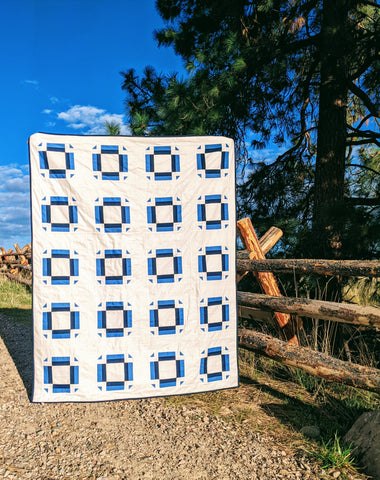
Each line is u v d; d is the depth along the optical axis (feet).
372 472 8.68
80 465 8.90
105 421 11.30
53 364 12.77
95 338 12.96
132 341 13.12
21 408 12.01
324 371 11.76
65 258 12.90
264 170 27.66
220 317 13.71
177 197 13.48
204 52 22.77
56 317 12.82
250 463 9.13
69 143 12.97
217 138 13.69
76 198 12.98
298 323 16.01
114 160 13.19
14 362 16.71
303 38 23.48
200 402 12.73
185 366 13.38
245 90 23.72
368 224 16.93
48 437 10.21
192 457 9.36
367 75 21.84
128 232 13.20
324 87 22.18
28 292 39.14
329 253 19.89
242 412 11.90
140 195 13.32
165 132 24.00
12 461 8.95
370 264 11.73
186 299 13.46
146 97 26.91
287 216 26.63
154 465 8.98
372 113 22.26
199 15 23.53
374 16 21.76
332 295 19.45
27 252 49.90
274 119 27.99
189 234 13.51
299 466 9.05
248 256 16.34
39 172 12.79
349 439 9.75
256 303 14.83
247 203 27.48
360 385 10.80
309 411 11.97
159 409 12.18
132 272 13.19
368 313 10.98
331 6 20.35
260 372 15.33
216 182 13.71
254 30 22.16
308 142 28.58
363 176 25.70
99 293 13.05
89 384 12.87
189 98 22.24
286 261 14.24
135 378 13.09
